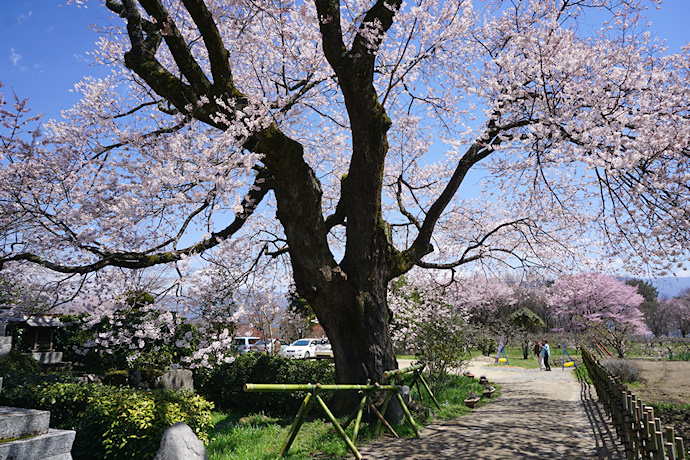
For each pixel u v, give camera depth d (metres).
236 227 9.30
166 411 6.65
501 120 8.88
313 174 8.26
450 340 11.42
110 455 6.39
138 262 7.81
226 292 10.95
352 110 7.98
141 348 12.05
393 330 12.98
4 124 7.33
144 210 7.07
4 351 5.57
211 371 11.72
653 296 45.66
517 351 34.69
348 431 6.84
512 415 8.80
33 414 4.70
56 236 7.54
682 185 7.24
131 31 7.60
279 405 10.23
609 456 5.57
